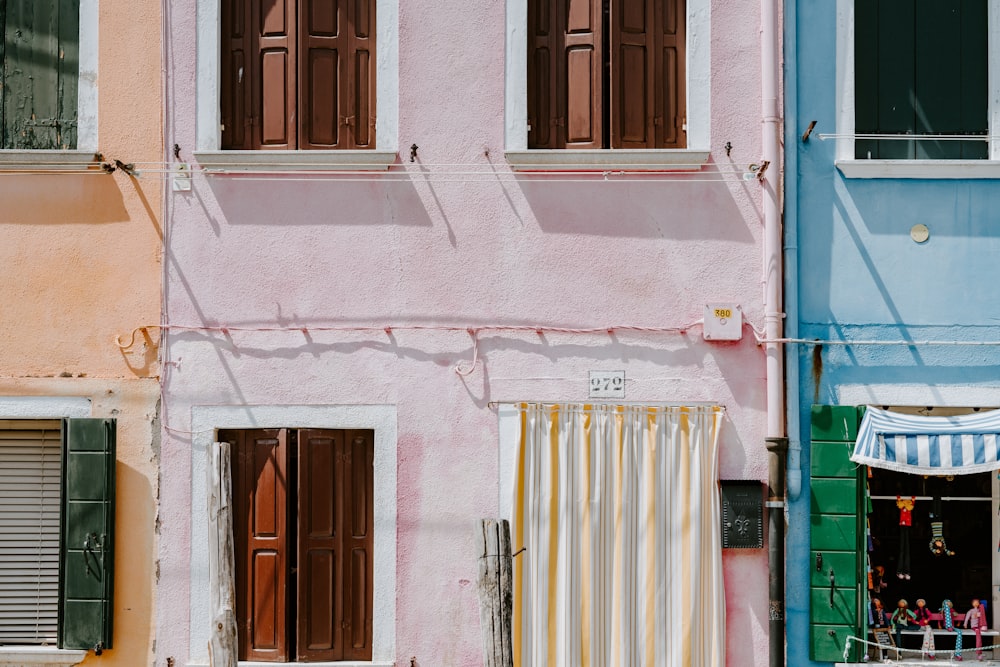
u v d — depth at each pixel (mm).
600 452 7168
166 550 7215
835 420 7102
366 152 7219
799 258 7250
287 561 7215
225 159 7270
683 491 7133
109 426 7195
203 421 7254
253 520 7258
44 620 7285
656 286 7262
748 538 7090
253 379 7273
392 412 7250
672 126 7414
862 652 7035
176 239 7332
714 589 7070
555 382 7250
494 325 7273
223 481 5734
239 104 7492
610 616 7094
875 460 6715
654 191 7285
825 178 7258
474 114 7332
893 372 7176
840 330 7207
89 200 7359
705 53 7312
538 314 7270
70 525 7164
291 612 7238
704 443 7160
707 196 7277
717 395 7219
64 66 7504
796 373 7160
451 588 7195
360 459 7332
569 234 7285
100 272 7344
